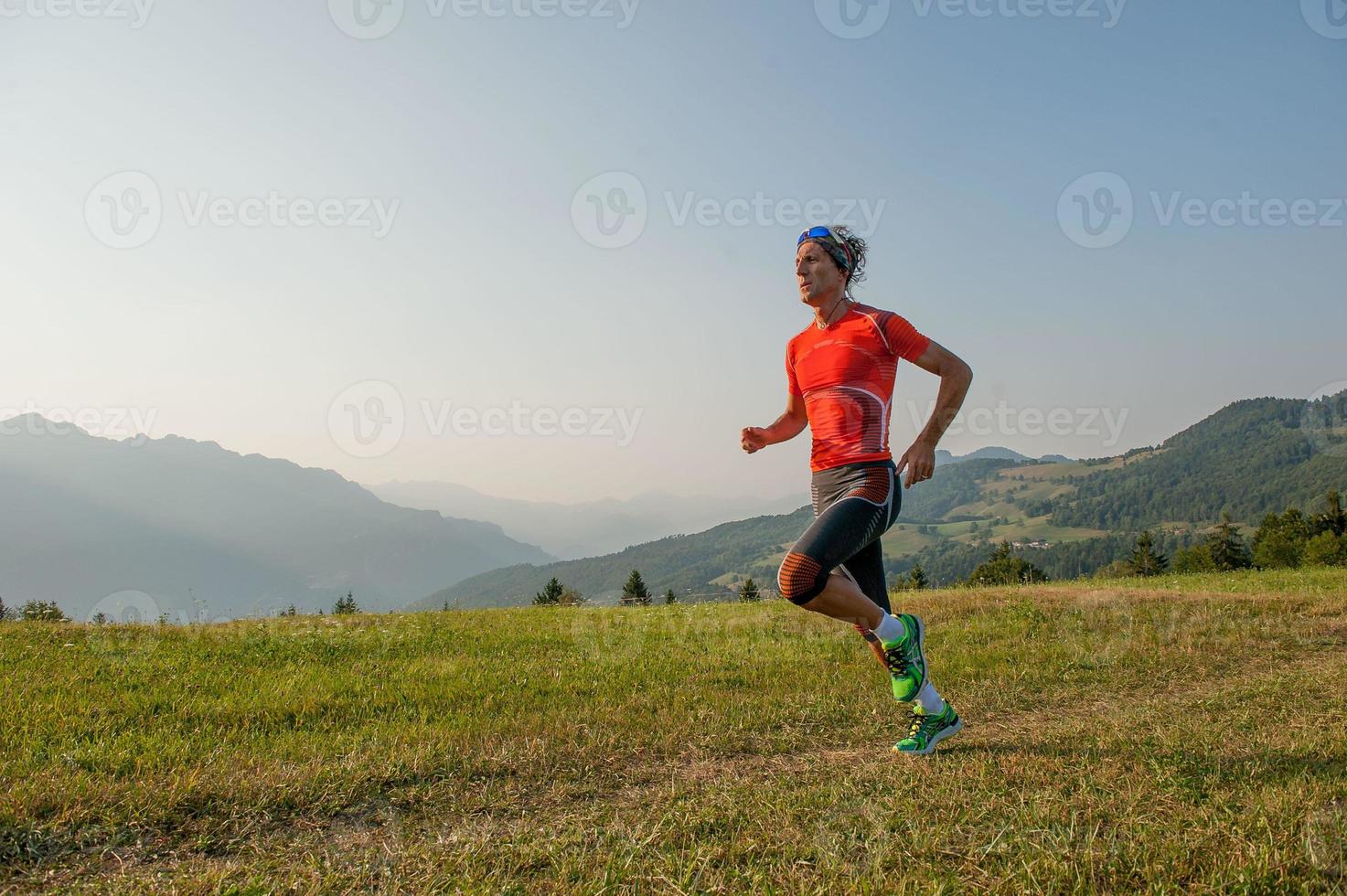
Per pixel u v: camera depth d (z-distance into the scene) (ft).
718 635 29.96
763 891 7.23
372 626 32.22
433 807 10.46
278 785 10.57
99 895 7.50
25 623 30.76
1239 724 14.02
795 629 31.01
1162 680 20.11
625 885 7.53
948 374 11.92
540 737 13.99
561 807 10.58
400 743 13.26
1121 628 29.35
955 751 13.09
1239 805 9.18
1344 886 6.83
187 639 26.73
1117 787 10.27
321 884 7.61
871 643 13.10
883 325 12.05
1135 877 7.26
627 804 10.67
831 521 11.68
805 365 12.81
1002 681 19.93
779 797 10.27
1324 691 17.34
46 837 8.87
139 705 16.10
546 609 45.96
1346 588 41.81
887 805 9.71
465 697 18.24
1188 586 49.93
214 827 9.49
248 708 16.17
